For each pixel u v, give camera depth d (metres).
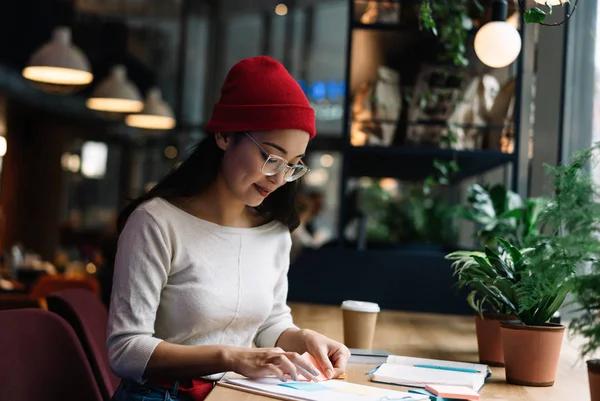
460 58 3.32
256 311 1.99
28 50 10.84
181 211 1.92
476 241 4.04
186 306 1.88
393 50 3.70
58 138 16.06
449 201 5.42
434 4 3.26
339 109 15.41
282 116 1.83
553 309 1.94
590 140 3.35
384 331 2.89
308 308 3.46
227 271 1.94
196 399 1.83
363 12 3.64
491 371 2.12
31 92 12.80
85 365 1.93
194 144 2.00
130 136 17.16
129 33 13.79
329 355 1.95
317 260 3.65
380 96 3.60
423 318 3.34
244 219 2.07
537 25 3.75
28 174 15.79
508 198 3.09
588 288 1.46
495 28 2.63
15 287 6.01
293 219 2.12
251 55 15.41
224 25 15.14
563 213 1.62
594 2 3.33
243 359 1.70
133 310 1.81
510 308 2.00
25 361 1.83
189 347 1.76
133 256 1.85
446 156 3.59
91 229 16.56
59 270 7.55
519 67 3.45
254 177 1.87
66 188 17.11
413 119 3.59
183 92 15.49
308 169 1.92
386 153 3.58
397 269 3.59
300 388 1.64
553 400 1.76
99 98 9.48
